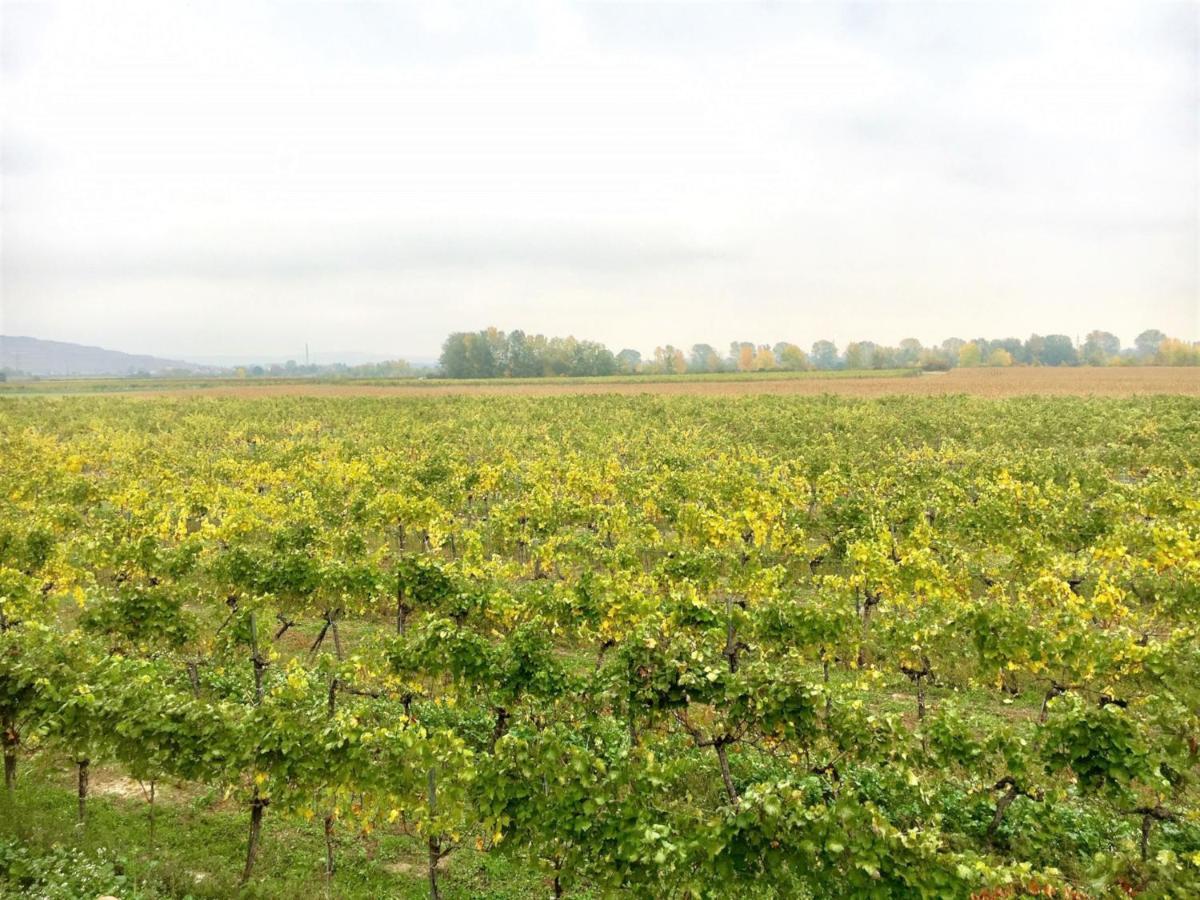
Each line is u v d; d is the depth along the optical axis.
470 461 41.50
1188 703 11.21
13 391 128.38
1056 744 9.74
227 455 39.72
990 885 7.26
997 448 36.66
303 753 9.20
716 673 10.67
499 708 12.70
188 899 8.61
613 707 11.55
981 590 20.45
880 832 7.61
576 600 15.16
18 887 8.20
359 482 30.41
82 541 18.67
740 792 11.40
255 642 14.17
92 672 10.82
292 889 9.33
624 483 28.78
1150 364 169.38
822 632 13.91
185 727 9.43
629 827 8.30
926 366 172.38
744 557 20.89
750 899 8.45
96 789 11.65
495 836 8.96
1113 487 25.59
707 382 123.69
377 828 11.07
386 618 20.02
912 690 15.54
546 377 157.38
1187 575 16.05
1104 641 12.45
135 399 92.69
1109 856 8.44
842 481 28.03
